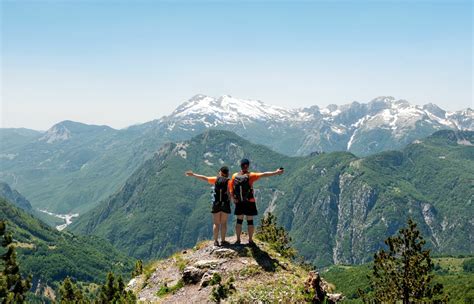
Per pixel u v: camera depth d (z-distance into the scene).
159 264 28.09
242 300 20.72
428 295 39.31
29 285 36.16
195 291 22.53
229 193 25.27
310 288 21.30
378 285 42.34
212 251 24.81
